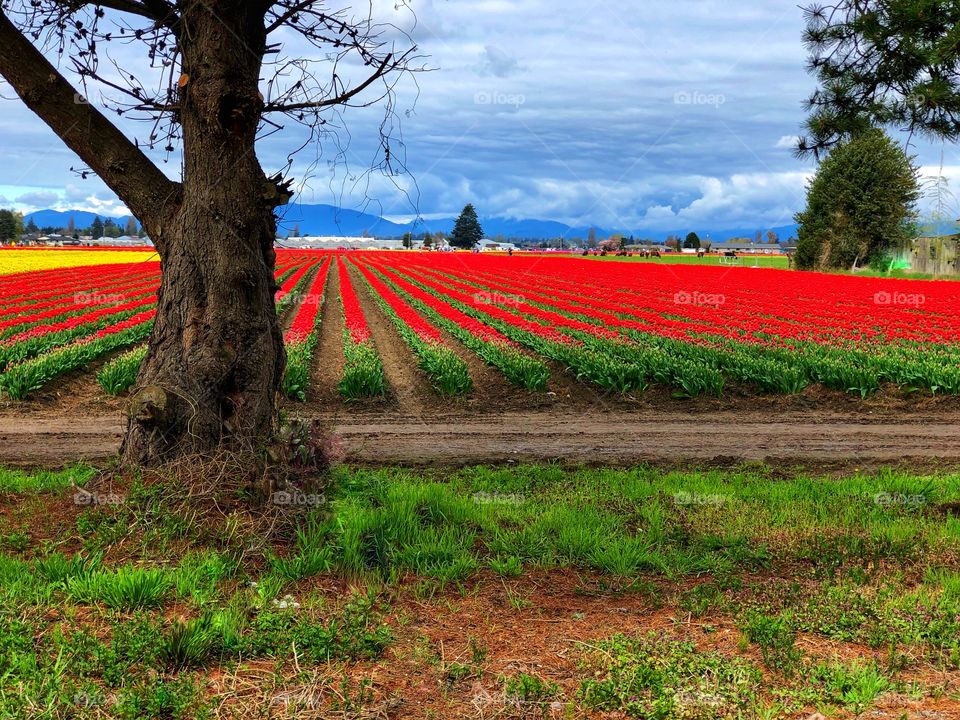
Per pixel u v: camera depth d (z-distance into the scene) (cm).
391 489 807
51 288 4388
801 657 462
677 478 948
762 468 1073
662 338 2231
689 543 684
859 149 6556
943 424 1425
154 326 695
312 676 424
